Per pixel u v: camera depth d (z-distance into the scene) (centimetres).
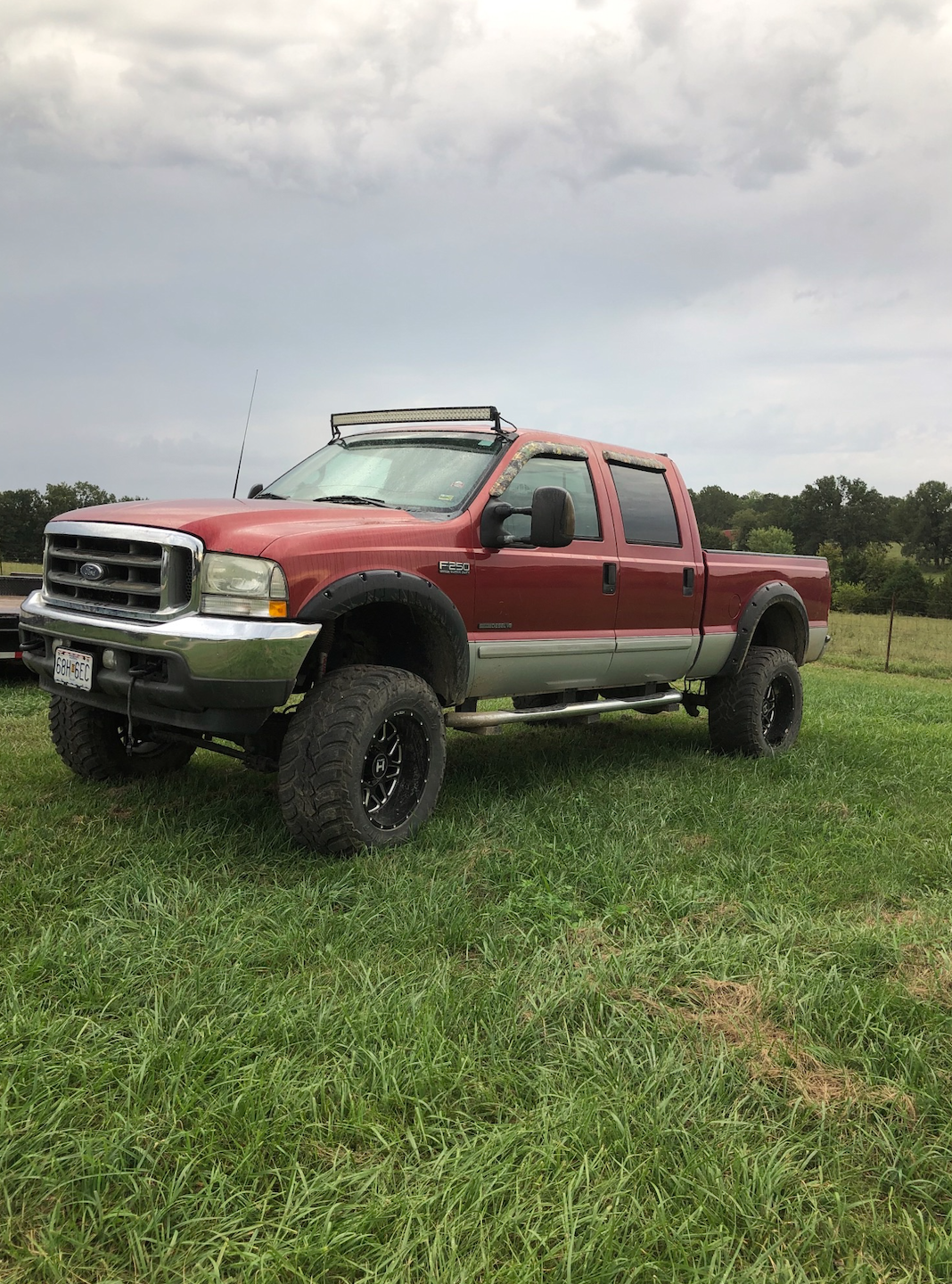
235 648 340
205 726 355
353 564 375
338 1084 211
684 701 647
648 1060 230
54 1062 215
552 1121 202
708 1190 183
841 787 534
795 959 294
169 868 346
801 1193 187
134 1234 165
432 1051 226
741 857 397
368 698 371
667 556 557
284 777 365
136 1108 200
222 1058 220
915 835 449
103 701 386
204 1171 183
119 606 374
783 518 13738
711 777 544
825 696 1057
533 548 466
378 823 389
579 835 411
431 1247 164
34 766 497
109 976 261
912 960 301
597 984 265
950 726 836
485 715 451
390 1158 189
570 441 515
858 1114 217
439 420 493
